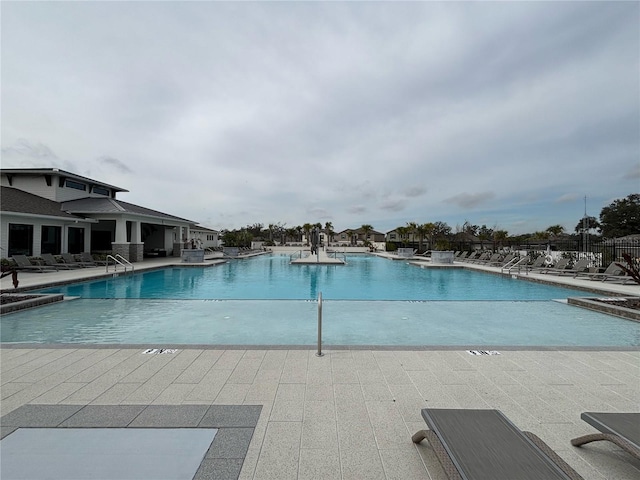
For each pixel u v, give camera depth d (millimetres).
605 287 10828
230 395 3047
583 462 2109
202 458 2086
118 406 2803
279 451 2188
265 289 12273
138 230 20328
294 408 2805
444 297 10875
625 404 2945
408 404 2906
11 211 14320
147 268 16297
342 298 10641
